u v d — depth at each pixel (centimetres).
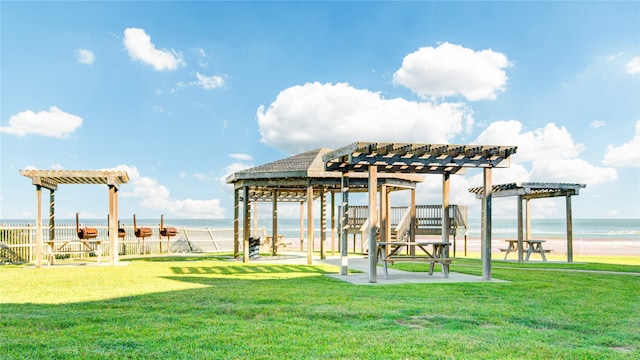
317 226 10600
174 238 2577
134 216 2383
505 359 507
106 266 1638
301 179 1755
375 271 1141
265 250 2659
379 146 1134
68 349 534
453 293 954
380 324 662
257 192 2477
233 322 667
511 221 13100
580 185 1945
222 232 2827
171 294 923
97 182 1764
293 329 629
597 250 3275
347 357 511
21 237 1880
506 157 1227
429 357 512
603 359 513
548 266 1698
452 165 1206
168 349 536
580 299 898
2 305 808
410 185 2003
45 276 1288
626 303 859
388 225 1975
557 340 591
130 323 661
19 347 543
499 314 736
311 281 1162
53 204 1809
